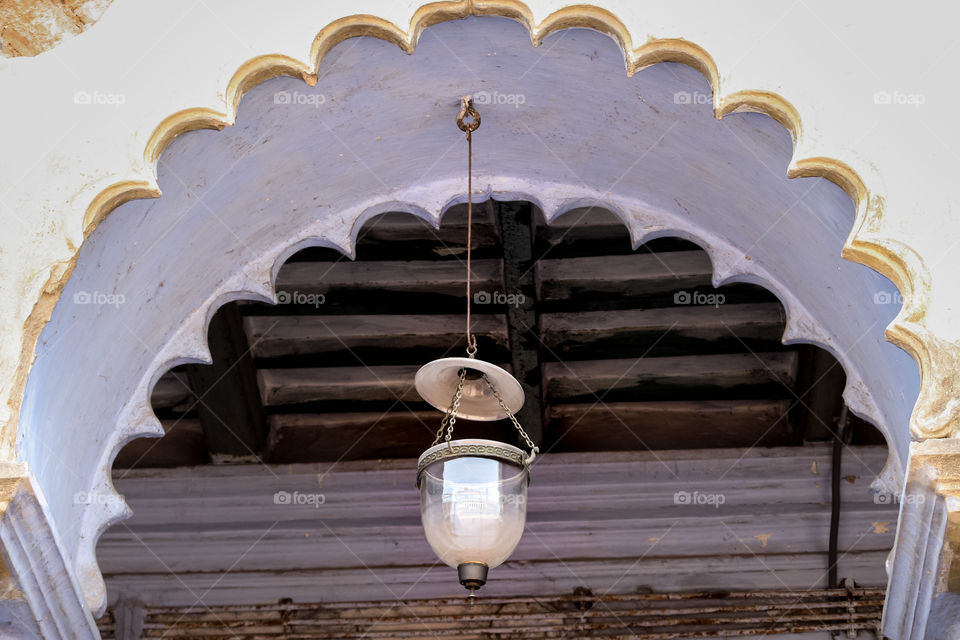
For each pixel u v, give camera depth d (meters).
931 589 2.87
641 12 2.93
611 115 3.28
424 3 2.94
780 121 2.92
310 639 5.96
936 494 2.61
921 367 2.71
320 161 3.36
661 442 6.38
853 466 6.24
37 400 2.82
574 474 6.29
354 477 6.29
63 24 2.97
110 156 2.87
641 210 3.62
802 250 3.30
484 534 2.87
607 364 6.21
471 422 6.40
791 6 2.95
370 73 3.12
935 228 2.79
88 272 2.93
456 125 3.40
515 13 2.94
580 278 5.75
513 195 3.66
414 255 5.68
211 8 2.98
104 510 3.30
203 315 3.49
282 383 6.26
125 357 3.29
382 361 6.11
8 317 2.73
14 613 2.85
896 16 2.94
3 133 2.88
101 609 3.17
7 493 2.56
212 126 2.93
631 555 6.11
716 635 5.88
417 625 5.98
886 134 2.86
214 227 3.31
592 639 5.88
